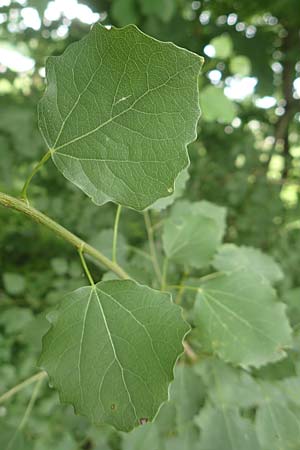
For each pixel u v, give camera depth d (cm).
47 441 33
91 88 15
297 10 62
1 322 40
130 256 33
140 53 14
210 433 23
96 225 50
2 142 49
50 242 59
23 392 37
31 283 47
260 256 27
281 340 22
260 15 67
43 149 50
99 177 15
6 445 27
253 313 23
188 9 60
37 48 61
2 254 59
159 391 15
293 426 23
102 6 52
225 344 22
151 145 15
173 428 24
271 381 24
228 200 54
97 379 16
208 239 25
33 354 41
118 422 15
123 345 16
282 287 44
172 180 15
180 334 16
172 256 25
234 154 56
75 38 58
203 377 24
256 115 69
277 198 55
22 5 55
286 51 67
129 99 15
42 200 50
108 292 17
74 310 16
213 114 36
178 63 14
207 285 23
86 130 15
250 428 23
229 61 63
